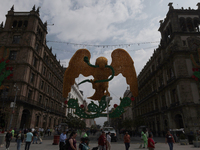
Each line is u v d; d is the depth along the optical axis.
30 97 31.47
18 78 28.77
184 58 25.64
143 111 45.66
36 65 34.19
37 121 34.22
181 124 25.47
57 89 48.88
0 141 13.45
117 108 15.97
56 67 49.19
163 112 29.88
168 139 9.30
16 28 32.97
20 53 30.69
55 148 12.41
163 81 31.27
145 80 42.69
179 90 24.69
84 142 5.80
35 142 17.05
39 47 35.94
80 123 38.62
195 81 24.33
